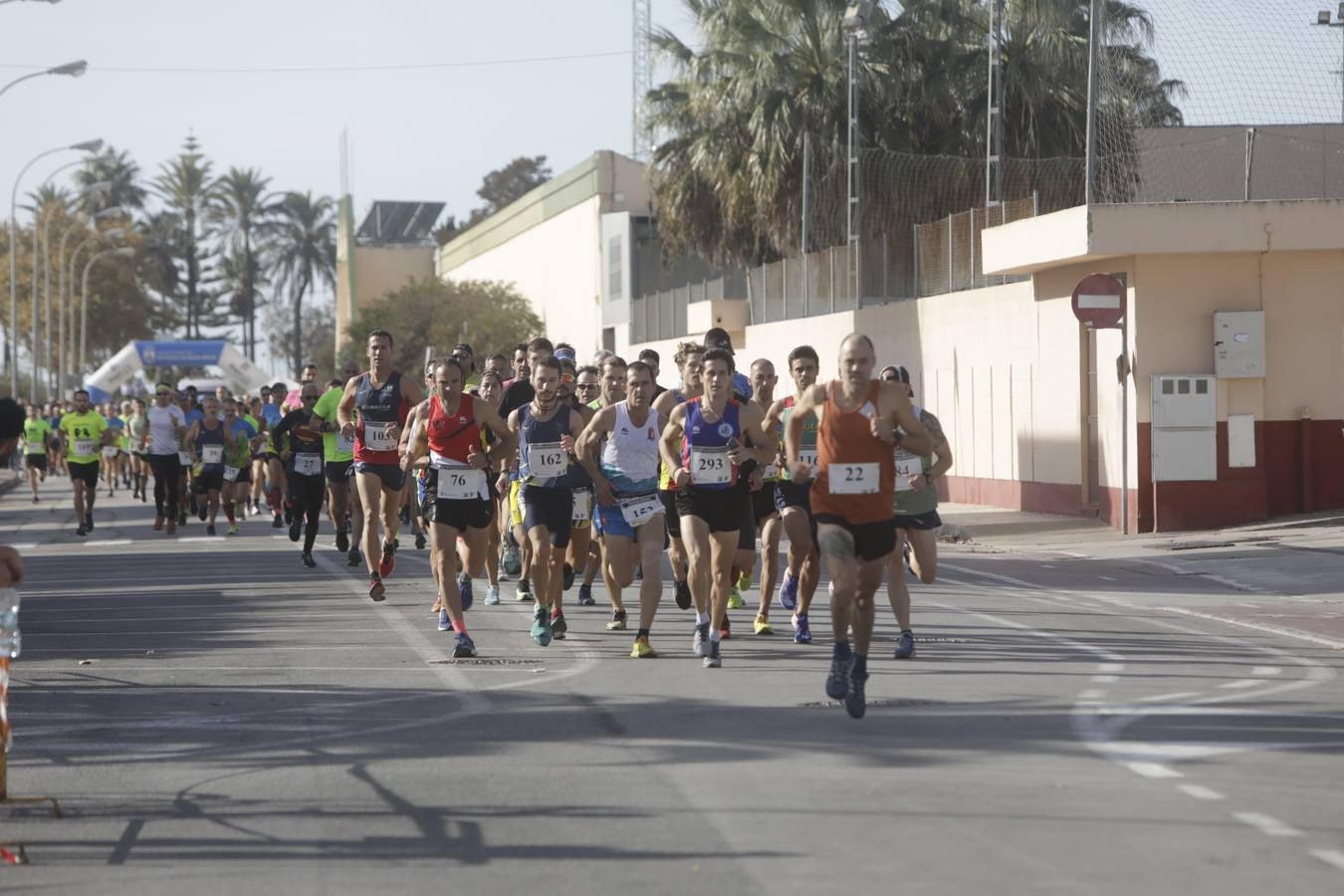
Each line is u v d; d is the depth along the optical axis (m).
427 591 26.88
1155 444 36.59
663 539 19.34
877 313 53.88
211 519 42.12
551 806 11.52
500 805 11.56
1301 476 36.97
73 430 43.03
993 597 25.80
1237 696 16.08
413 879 9.74
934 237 50.25
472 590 24.94
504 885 9.59
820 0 69.62
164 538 41.56
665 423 20.98
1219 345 36.41
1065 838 10.57
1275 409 36.94
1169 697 16.03
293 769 12.84
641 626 19.19
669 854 10.25
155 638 21.09
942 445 18.00
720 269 84.81
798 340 62.00
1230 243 36.03
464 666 18.45
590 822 11.06
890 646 19.91
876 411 15.11
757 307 68.94
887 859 10.09
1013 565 31.61
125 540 41.19
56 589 28.31
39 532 45.66
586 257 111.69
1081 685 16.80
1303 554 30.72
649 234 102.00
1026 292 42.81
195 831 10.91
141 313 178.38
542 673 17.88
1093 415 39.91
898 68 69.62
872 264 55.31
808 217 63.12
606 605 24.70
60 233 173.38
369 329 125.31
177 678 17.64
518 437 20.36
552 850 10.36
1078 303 35.38
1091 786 12.06
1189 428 36.56
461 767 12.87
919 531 18.89
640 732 14.29
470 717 15.11
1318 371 36.94
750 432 18.42
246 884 9.66
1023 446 43.25
